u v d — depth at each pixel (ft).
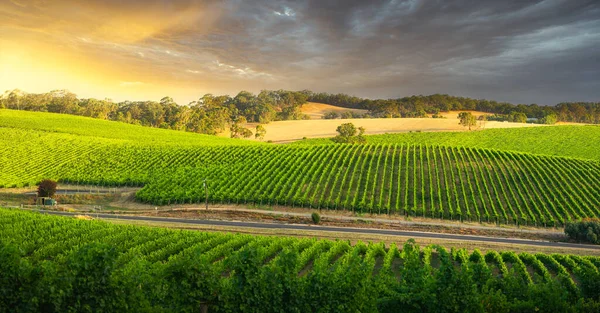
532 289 48.96
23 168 269.44
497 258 118.83
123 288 44.52
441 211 193.98
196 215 186.09
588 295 51.21
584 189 220.64
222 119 540.52
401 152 281.13
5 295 43.68
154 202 210.79
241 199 207.72
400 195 215.92
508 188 223.30
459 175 235.40
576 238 162.71
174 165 272.51
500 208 200.54
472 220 192.24
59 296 42.57
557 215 189.37
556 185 227.40
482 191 220.84
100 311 43.29
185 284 46.26
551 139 402.72
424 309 46.14
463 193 216.33
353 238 150.41
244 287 46.75
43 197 205.57
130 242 116.57
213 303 47.11
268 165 252.21
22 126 414.62
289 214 191.83
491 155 273.75
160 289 48.85
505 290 51.98
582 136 409.28
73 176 252.62
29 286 44.06
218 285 47.14
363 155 277.44
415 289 47.85
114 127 462.19
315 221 176.45
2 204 203.00
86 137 361.10
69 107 622.54
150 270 57.62
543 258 123.44
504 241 153.99
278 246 122.42
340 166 255.29
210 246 118.42
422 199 205.05
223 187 219.20
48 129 407.03
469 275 46.80
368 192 219.61
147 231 129.59
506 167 252.21
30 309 42.91
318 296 47.32
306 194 207.21
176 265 47.21
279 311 46.73
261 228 161.48
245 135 487.61
